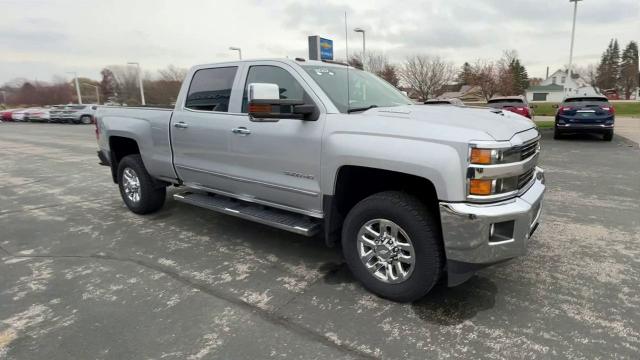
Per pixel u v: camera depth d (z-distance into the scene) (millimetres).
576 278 3572
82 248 4512
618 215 5238
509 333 2832
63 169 9891
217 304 3277
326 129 3381
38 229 5191
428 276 3025
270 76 3947
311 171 3523
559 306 3145
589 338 2750
